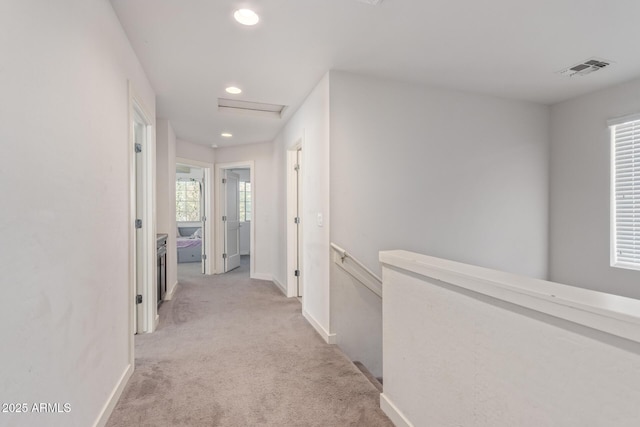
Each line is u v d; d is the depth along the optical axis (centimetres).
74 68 140
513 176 350
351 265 286
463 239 329
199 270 653
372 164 293
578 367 92
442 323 144
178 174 888
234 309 390
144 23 207
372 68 277
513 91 328
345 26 214
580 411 91
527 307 105
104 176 177
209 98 346
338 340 285
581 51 249
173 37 225
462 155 328
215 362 250
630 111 303
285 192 459
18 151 102
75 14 141
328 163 281
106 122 180
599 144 326
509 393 112
